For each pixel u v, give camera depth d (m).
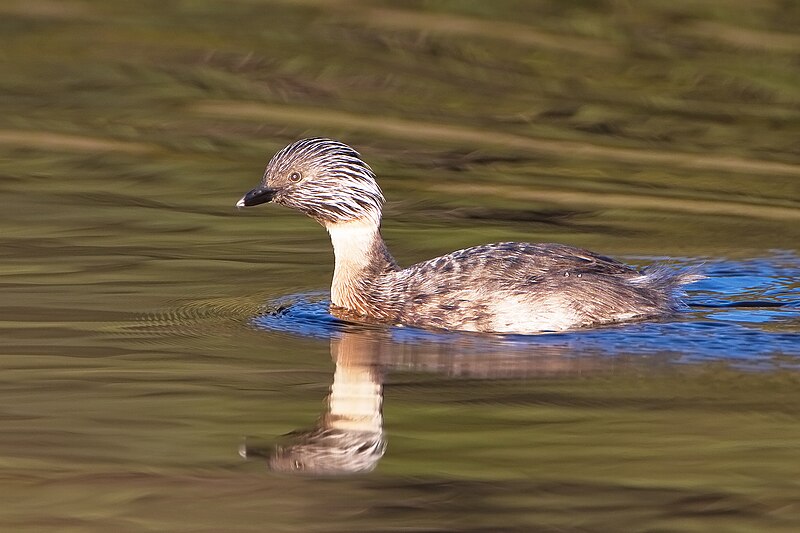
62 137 24.77
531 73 29.31
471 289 15.34
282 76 28.95
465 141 24.98
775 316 15.50
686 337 14.61
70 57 29.95
